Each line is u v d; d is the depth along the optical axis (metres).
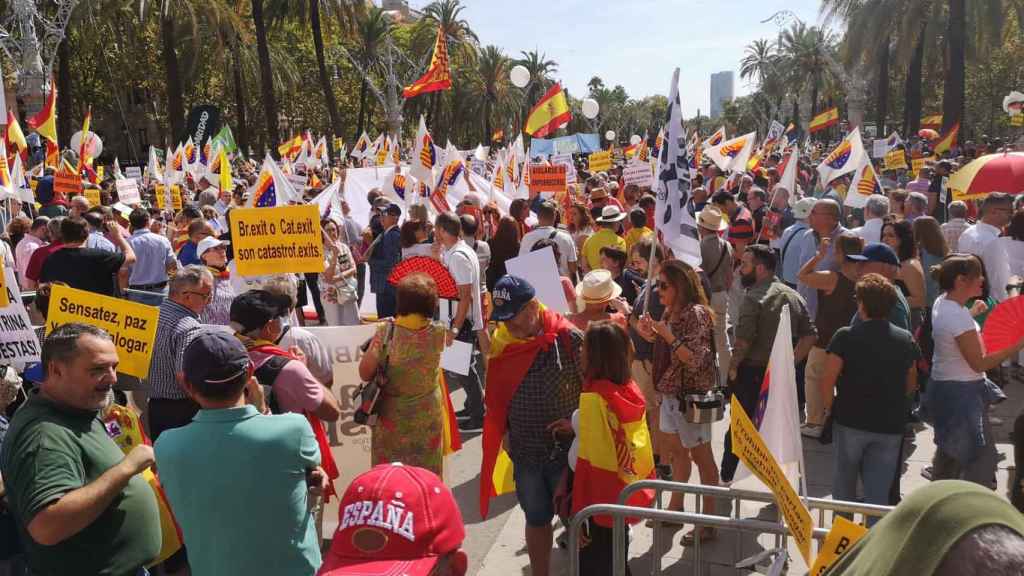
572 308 6.81
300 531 2.93
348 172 15.17
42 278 6.98
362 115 56.16
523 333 4.23
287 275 5.38
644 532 5.18
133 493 3.07
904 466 6.25
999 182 8.52
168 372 4.63
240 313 4.02
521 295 4.11
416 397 4.46
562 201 14.66
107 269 7.14
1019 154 8.73
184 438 2.88
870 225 8.34
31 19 23.02
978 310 6.03
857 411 4.54
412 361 4.40
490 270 8.48
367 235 11.68
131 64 39.56
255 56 43.34
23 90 23.22
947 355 4.96
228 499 2.81
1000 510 1.21
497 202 13.45
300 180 14.09
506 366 4.22
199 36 35.75
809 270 6.64
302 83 53.28
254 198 7.27
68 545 2.88
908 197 9.23
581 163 29.52
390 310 9.41
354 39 44.34
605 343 3.82
